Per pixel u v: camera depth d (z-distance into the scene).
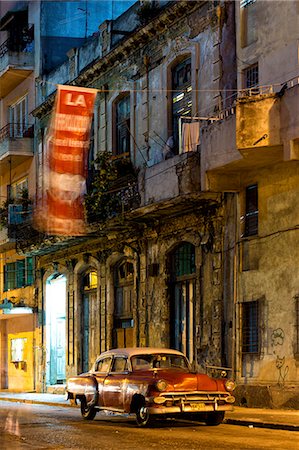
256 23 23.86
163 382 17.73
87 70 33.97
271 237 23.05
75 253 35.22
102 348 32.66
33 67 41.03
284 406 21.84
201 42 26.86
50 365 37.84
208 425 18.73
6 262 43.19
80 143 30.25
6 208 39.97
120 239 31.45
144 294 29.73
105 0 41.53
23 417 22.89
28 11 42.06
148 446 14.60
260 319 23.23
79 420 21.05
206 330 25.80
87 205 30.38
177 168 25.53
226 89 25.25
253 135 21.27
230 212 24.95
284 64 22.55
